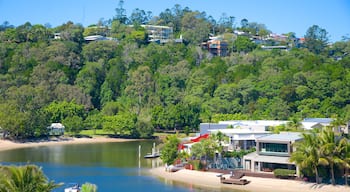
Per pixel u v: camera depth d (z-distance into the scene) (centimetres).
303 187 10044
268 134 12925
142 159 15150
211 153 12050
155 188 10388
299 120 16800
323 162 9819
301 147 10188
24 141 19862
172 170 12362
